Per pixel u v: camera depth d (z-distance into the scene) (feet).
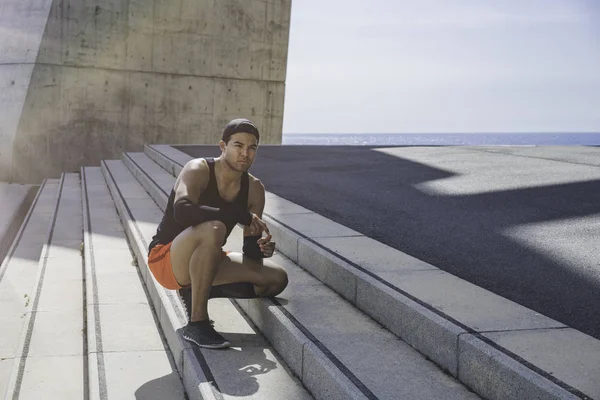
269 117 50.62
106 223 22.44
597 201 18.76
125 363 10.84
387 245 13.44
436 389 7.73
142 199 24.45
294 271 13.24
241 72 48.85
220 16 47.37
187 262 10.20
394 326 9.62
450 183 22.85
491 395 7.38
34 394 10.64
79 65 43.37
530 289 10.49
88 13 43.16
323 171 27.09
